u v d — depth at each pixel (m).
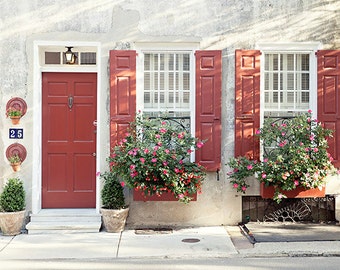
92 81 7.79
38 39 7.31
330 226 7.23
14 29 7.29
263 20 7.49
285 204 7.47
